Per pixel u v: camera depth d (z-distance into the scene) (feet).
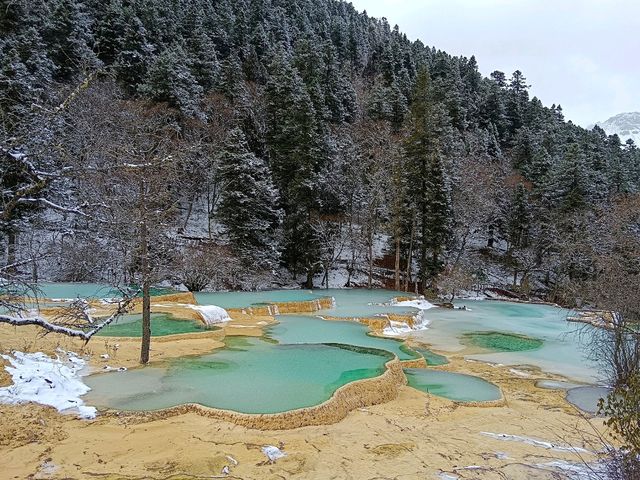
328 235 118.42
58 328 21.76
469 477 22.84
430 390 40.14
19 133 19.39
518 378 47.21
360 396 34.17
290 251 111.04
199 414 29.01
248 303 72.90
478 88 216.13
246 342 48.93
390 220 121.29
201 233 109.81
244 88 132.77
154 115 92.07
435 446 27.20
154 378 35.09
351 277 120.67
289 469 23.06
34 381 29.86
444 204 110.42
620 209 102.22
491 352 58.95
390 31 289.94
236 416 28.22
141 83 113.39
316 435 27.66
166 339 47.60
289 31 197.47
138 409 28.84
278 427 28.07
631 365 31.07
